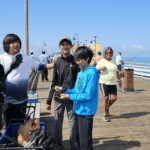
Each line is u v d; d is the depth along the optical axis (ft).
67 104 19.52
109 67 29.32
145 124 29.37
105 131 26.96
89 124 16.96
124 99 43.83
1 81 16.62
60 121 20.18
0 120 16.76
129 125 28.96
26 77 18.02
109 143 23.68
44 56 62.75
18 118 18.04
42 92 51.08
